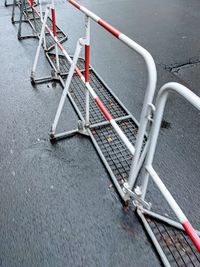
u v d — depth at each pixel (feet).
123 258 6.66
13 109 11.66
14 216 7.59
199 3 24.25
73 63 8.64
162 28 19.27
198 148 9.73
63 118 11.09
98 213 7.64
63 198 8.05
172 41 17.42
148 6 23.65
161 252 6.61
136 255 6.72
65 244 6.95
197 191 8.21
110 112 11.34
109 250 6.82
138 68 14.61
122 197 7.85
